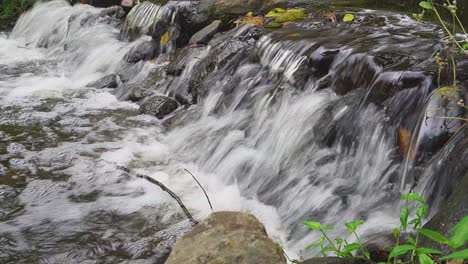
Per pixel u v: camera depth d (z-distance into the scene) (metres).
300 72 4.83
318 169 4.12
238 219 2.75
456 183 3.19
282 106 4.79
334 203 3.79
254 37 5.88
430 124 3.54
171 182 4.36
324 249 2.73
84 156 4.74
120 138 5.16
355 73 4.38
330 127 4.27
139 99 6.12
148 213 3.88
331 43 4.89
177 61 6.31
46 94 6.33
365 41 4.87
